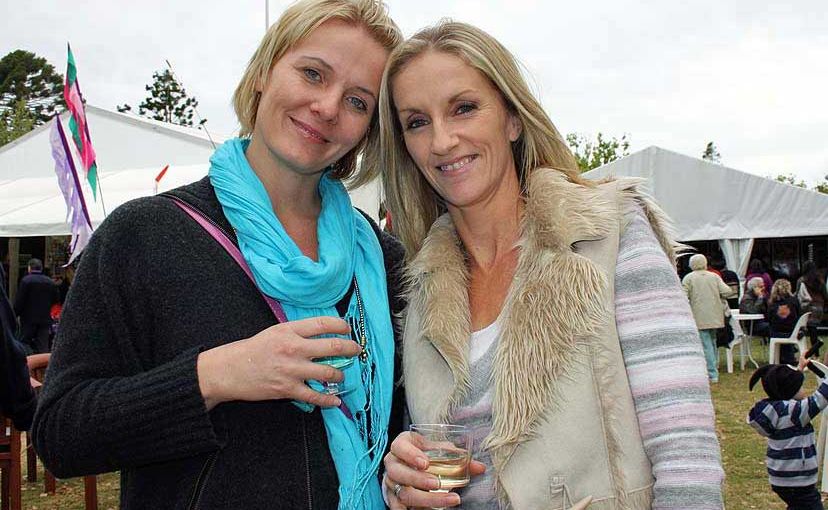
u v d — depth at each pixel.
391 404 1.63
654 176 11.75
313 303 1.48
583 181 1.59
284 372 1.22
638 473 1.33
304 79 1.49
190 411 1.21
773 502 4.71
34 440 1.31
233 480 1.32
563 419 1.35
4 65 45.94
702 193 11.79
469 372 1.51
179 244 1.39
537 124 1.62
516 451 1.38
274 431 1.38
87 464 1.26
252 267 1.41
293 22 1.47
